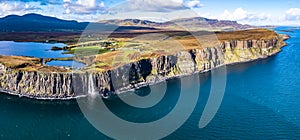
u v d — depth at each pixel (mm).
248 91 157500
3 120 122688
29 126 116375
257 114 121500
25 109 136375
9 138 106250
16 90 161125
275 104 135000
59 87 155000
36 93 155875
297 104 134875
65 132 109812
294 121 114750
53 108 137375
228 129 106875
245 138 100562
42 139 105250
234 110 125500
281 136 102312
